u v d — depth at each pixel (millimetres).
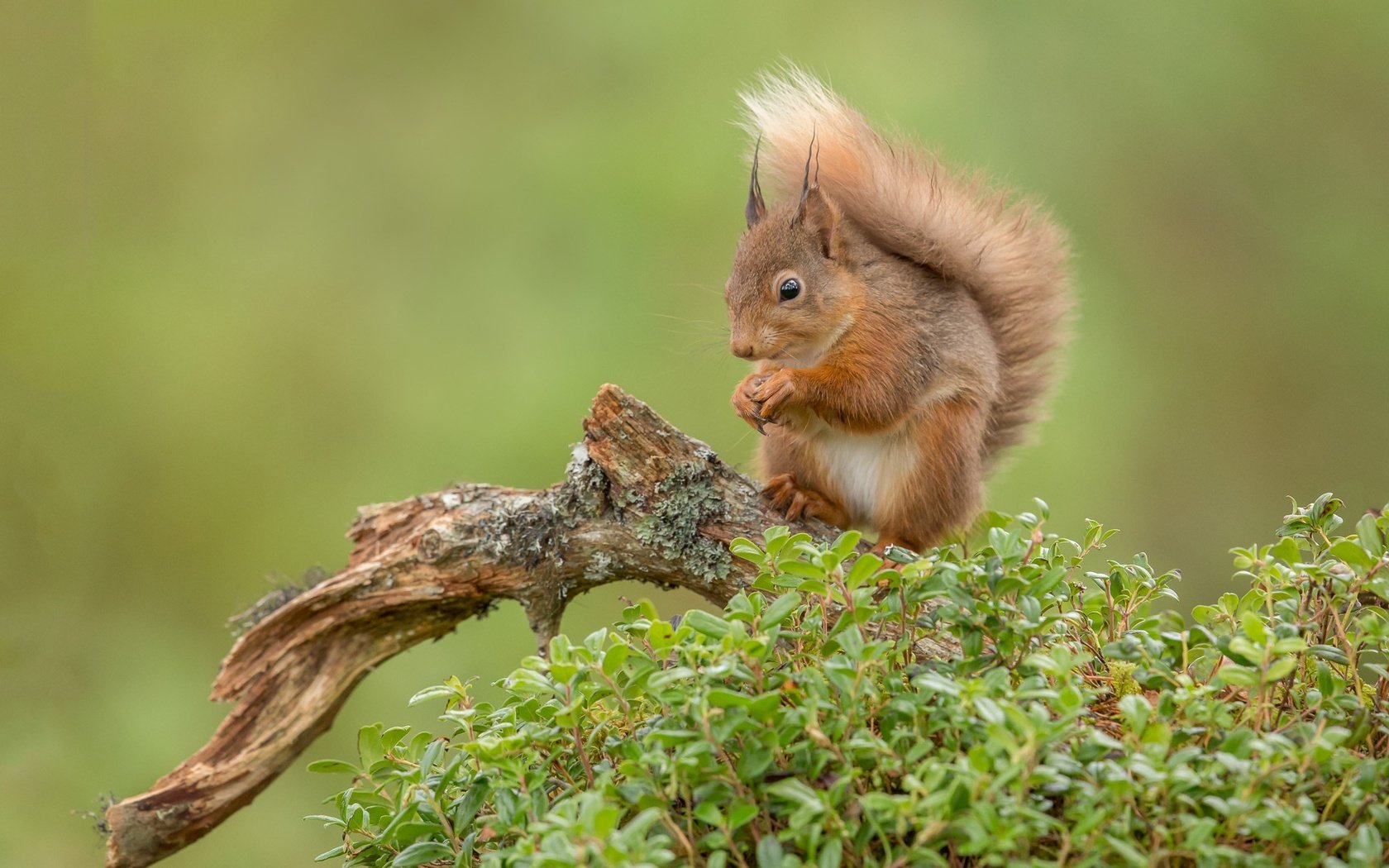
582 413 13156
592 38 14906
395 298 14531
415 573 5652
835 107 7586
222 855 10633
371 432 13859
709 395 13242
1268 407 14656
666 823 3564
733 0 14695
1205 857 3299
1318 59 14891
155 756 11492
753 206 7633
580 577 5711
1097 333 14172
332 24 15625
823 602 4223
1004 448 7578
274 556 13273
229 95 15586
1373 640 4016
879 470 7000
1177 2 14836
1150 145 14734
